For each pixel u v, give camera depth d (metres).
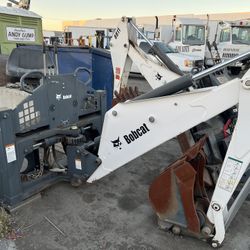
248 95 1.84
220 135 2.73
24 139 2.54
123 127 2.37
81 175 2.87
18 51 4.43
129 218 2.56
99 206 2.73
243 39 12.05
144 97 2.24
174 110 2.13
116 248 2.20
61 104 2.81
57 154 3.49
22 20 6.25
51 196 2.86
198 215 2.18
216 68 2.21
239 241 2.29
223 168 2.01
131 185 3.13
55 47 3.11
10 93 3.13
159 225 2.42
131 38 4.07
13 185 2.54
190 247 2.22
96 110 3.28
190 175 2.10
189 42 11.20
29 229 2.38
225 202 2.06
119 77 4.27
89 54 4.55
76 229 2.40
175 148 4.22
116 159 2.51
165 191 2.23
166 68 3.69
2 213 2.47
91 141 3.05
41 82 2.63
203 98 2.02
